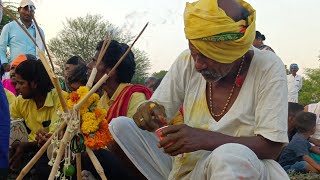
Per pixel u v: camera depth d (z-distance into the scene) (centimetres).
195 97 276
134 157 291
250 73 259
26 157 430
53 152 257
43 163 378
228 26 237
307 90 3275
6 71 706
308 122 651
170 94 285
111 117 370
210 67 247
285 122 246
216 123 264
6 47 702
